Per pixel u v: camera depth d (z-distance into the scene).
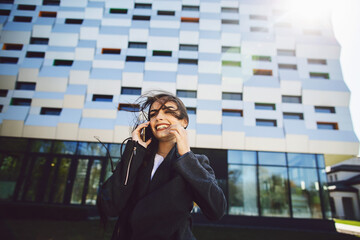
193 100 12.09
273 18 14.16
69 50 13.07
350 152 10.91
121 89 12.52
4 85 12.14
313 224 9.93
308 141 11.09
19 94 12.07
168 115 1.01
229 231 8.37
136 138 1.03
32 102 11.81
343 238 7.78
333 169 29.03
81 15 14.02
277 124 11.59
